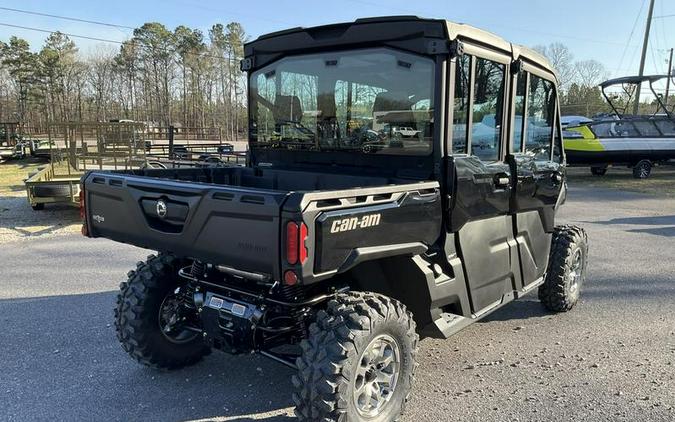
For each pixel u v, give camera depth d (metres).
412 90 3.27
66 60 69.19
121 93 75.38
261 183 4.20
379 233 2.70
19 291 5.52
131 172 3.73
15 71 66.38
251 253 2.48
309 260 2.35
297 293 2.88
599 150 18.11
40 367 3.77
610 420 3.08
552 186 4.45
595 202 13.22
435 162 3.22
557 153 4.76
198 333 3.73
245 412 3.21
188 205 2.73
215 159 11.59
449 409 3.21
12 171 19.31
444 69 3.15
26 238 8.30
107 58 76.06
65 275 6.14
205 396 3.40
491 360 3.93
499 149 3.77
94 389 3.47
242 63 4.16
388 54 3.34
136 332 3.50
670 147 18.83
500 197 3.70
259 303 2.92
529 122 4.16
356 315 2.67
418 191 2.98
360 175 3.61
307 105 3.82
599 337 4.37
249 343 2.95
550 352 4.07
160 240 2.93
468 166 3.32
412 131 3.31
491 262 3.73
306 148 3.89
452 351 4.10
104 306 5.06
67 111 70.44
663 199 13.81
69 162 12.87
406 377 2.96
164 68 75.69
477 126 3.51
